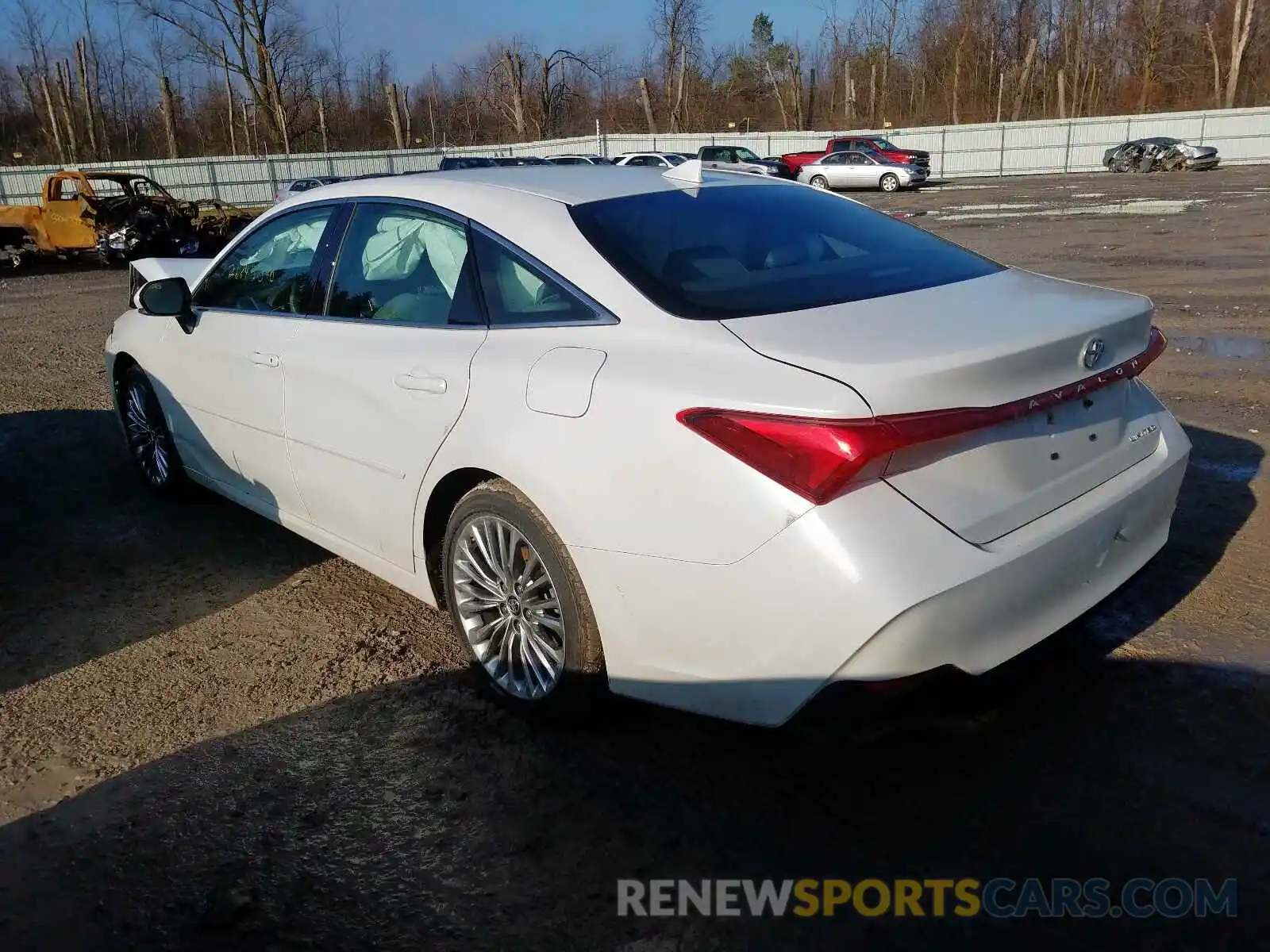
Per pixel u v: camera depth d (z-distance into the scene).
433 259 3.22
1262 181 26.02
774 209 3.32
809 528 2.19
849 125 54.22
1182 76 51.09
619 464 2.47
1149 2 49.88
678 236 2.98
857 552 2.16
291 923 2.31
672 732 2.96
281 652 3.55
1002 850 2.43
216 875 2.46
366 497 3.38
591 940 2.23
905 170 29.78
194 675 3.41
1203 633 3.32
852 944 2.19
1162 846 2.42
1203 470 4.82
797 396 2.23
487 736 2.99
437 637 3.62
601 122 54.69
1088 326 2.56
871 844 2.47
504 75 52.47
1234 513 4.27
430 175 3.61
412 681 3.32
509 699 3.06
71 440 6.25
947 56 54.47
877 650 2.17
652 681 2.57
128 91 48.31
